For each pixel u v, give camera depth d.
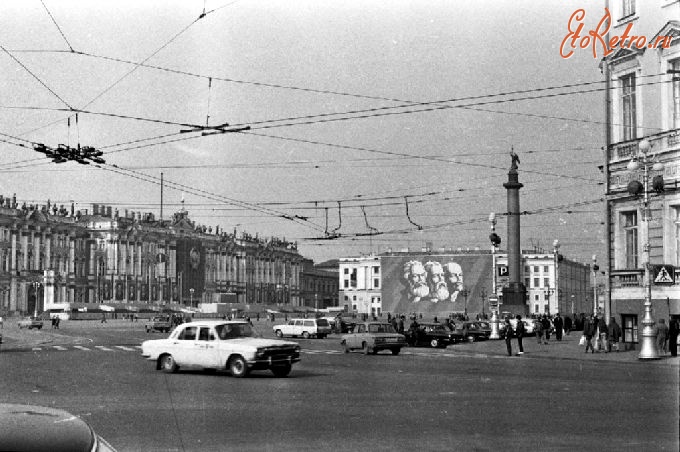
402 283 149.12
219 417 13.74
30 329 86.56
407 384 19.89
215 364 22.91
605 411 14.13
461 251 153.75
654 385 19.06
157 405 15.54
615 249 35.50
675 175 32.12
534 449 10.32
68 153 26.19
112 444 11.01
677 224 32.44
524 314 58.69
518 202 58.62
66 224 140.00
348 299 184.25
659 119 32.97
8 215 126.56
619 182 35.31
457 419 13.27
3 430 5.48
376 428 12.34
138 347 44.16
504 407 14.87
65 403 15.94
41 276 130.75
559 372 23.66
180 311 143.25
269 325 98.88
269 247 193.12
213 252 173.12
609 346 34.69
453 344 47.06
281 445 10.85
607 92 35.84
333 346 47.38
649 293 29.53
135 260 150.25
